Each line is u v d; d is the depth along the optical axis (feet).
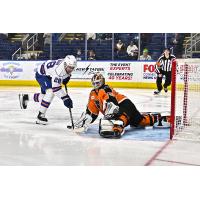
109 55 52.49
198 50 49.39
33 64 46.19
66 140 15.26
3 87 44.62
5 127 18.45
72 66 17.57
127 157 12.50
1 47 55.62
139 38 49.60
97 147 13.94
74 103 28.48
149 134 16.55
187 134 16.26
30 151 13.29
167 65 37.52
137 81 43.83
